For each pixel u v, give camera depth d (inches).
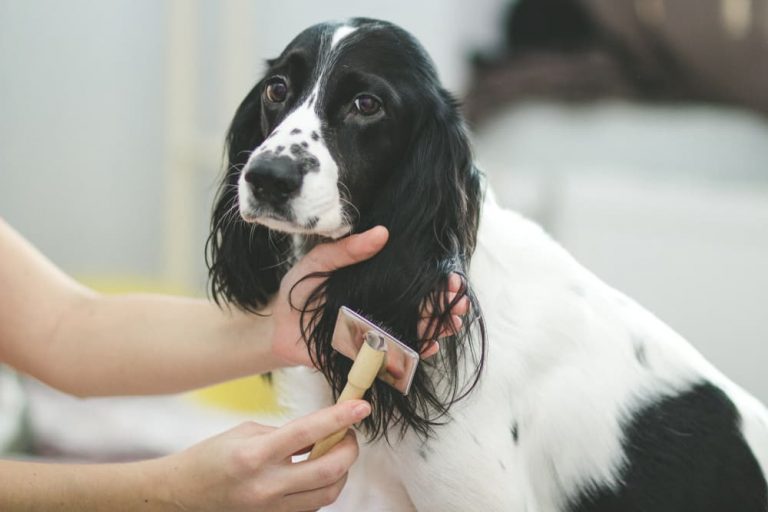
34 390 130.2
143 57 172.2
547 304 68.4
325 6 165.9
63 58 172.2
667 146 139.9
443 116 66.3
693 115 141.3
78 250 177.2
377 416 64.6
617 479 68.0
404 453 66.3
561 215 138.7
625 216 136.3
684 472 67.9
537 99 145.0
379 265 63.6
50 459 122.6
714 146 138.9
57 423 127.0
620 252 137.3
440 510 66.9
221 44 169.0
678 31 136.3
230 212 70.9
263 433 58.2
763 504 68.8
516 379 66.5
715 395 69.9
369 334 56.9
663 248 136.3
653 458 68.0
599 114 143.6
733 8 134.6
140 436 126.5
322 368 65.2
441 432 64.6
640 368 69.3
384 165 65.4
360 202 65.2
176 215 168.6
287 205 60.9
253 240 70.3
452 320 61.8
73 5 170.7
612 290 73.2
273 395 79.5
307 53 65.4
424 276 62.7
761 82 136.4
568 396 67.7
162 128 173.8
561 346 68.2
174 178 168.1
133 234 177.6
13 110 173.0
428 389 63.6
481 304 66.6
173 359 72.0
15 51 171.6
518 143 144.9
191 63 167.3
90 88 173.2
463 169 66.3
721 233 133.8
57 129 174.1
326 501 59.2
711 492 67.9
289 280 66.0
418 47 66.9
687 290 136.0
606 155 141.9
